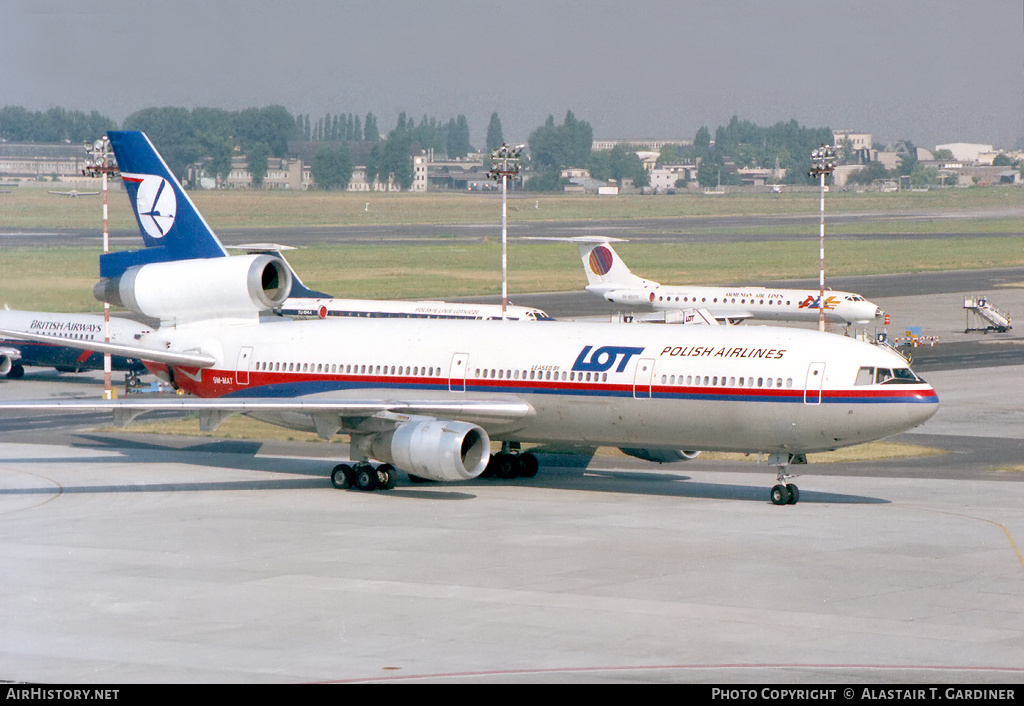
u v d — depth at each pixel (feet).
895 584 414.00
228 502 569.64
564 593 401.49
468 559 451.12
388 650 338.95
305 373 648.79
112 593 402.11
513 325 626.64
